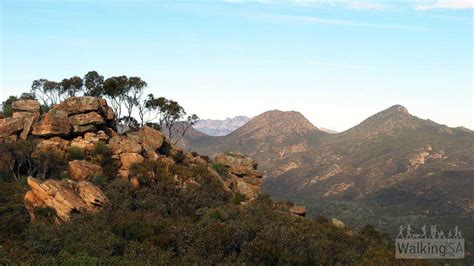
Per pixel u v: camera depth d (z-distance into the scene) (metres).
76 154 79.00
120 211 64.00
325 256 66.62
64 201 59.88
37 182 61.81
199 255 56.22
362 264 70.44
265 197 97.56
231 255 59.09
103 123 89.88
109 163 79.12
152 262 50.38
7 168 75.88
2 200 64.25
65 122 83.31
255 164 108.62
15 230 56.31
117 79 112.62
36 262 45.72
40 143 79.12
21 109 88.75
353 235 91.69
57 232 54.12
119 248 53.50
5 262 44.22
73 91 119.81
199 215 73.00
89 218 59.62
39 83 120.56
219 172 98.62
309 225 83.12
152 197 72.38
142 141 90.06
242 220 72.06
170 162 85.38
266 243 60.88
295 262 59.25
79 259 46.12
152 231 58.69
